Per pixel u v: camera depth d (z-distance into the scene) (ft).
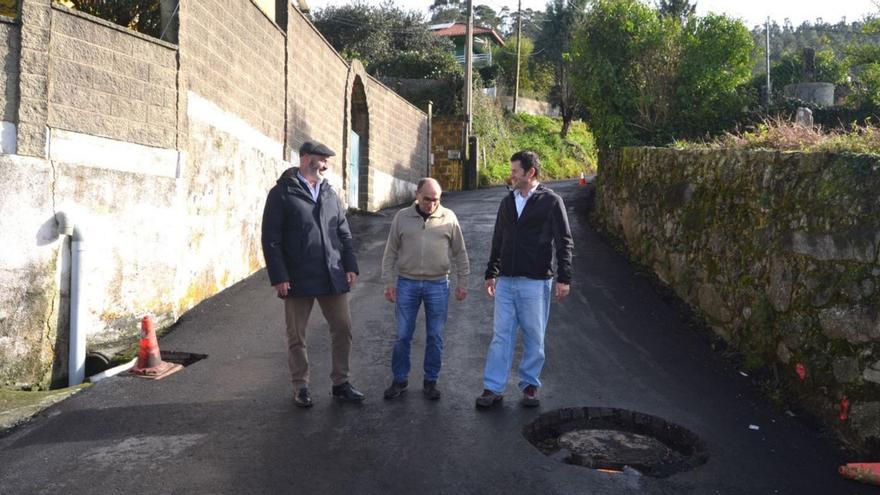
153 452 13.91
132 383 17.90
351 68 50.03
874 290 15.29
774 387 18.39
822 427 16.17
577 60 45.14
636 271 30.89
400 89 88.58
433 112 86.99
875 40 56.44
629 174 35.91
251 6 30.48
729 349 21.48
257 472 13.08
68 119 19.42
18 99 18.31
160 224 22.45
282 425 15.33
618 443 15.39
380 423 15.55
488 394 16.65
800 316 17.93
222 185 27.17
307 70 40.16
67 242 19.47
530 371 16.63
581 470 13.56
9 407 16.28
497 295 16.89
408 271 16.85
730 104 42.37
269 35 33.24
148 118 21.97
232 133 28.30
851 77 69.87
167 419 15.61
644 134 42.80
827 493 13.17
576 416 16.69
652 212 31.37
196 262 24.98
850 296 15.99
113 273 20.74
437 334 17.02
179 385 17.79
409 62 92.84
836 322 16.39
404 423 15.57
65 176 19.29
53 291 19.11
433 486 12.71
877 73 51.03
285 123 36.01
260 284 28.55
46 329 19.01
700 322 24.06
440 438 14.80
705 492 12.96
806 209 18.43
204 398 16.92
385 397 17.07
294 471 13.16
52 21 18.94
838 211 16.92
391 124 61.62
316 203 16.30
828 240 17.20
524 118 116.37
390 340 21.74
